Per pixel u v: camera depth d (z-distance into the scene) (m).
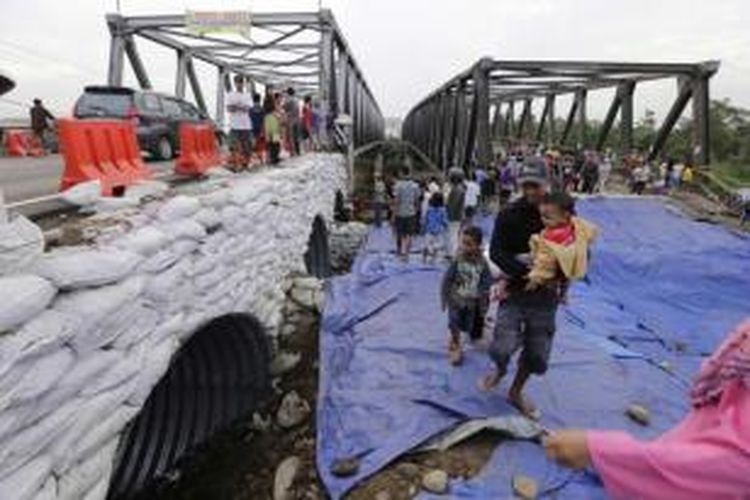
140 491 7.54
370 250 16.62
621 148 28.97
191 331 5.81
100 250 3.93
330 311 10.44
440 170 35.38
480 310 7.43
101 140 7.00
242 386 9.18
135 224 4.80
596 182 24.45
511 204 5.83
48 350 3.17
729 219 20.08
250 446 8.43
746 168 34.59
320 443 6.40
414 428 6.27
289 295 10.93
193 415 8.64
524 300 5.88
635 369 7.95
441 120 37.66
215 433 8.77
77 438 3.62
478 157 23.30
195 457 8.38
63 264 3.38
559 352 8.16
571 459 1.48
